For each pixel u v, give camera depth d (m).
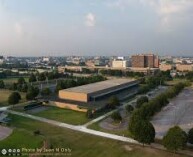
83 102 145.88
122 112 134.62
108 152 79.88
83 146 84.56
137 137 83.75
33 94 153.88
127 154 78.31
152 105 125.19
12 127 101.19
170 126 109.69
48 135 94.62
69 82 198.75
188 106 149.88
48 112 131.50
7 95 175.50
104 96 166.25
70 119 118.94
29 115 124.19
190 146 85.25
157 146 85.12
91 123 112.56
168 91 179.12
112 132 99.88
